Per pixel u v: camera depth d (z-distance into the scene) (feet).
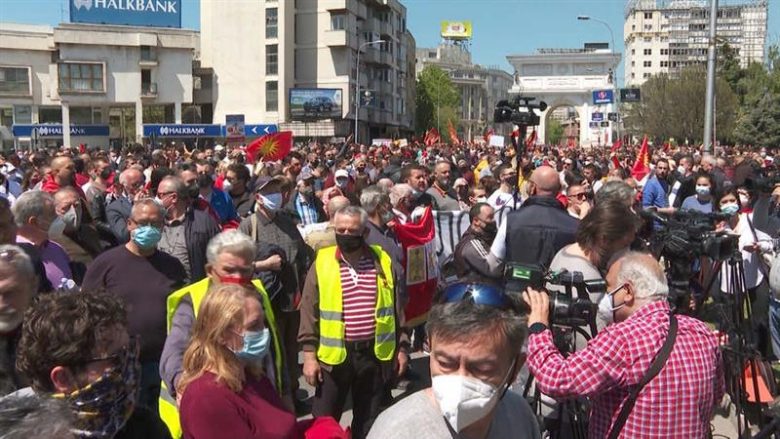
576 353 9.84
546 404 13.05
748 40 460.96
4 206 13.35
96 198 24.52
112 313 8.21
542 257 15.58
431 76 309.83
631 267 10.28
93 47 179.22
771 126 155.94
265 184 19.29
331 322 14.73
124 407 8.27
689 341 9.70
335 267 14.89
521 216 15.98
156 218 14.96
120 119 204.54
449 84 324.80
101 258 15.06
